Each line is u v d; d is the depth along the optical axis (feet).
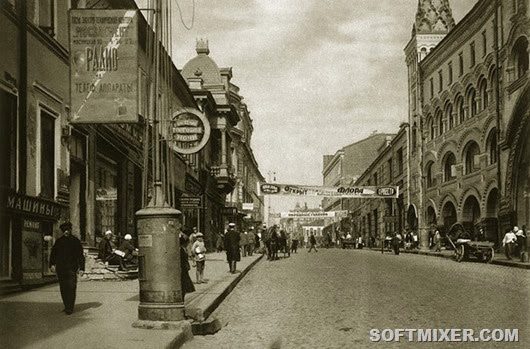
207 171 143.43
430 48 175.83
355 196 192.24
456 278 66.69
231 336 34.32
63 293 37.91
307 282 65.41
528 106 104.94
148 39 38.37
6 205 45.80
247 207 216.74
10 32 48.29
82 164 65.26
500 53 117.29
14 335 30.71
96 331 32.12
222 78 169.99
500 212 116.47
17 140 49.80
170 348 28.84
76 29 49.01
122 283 58.44
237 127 231.09
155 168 35.99
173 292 34.27
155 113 36.65
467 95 138.72
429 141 168.66
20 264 48.83
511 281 62.59
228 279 64.59
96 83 48.75
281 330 35.55
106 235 65.67
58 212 55.93
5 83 47.19
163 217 34.58
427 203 170.09
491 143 126.00
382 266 90.12
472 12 130.62
